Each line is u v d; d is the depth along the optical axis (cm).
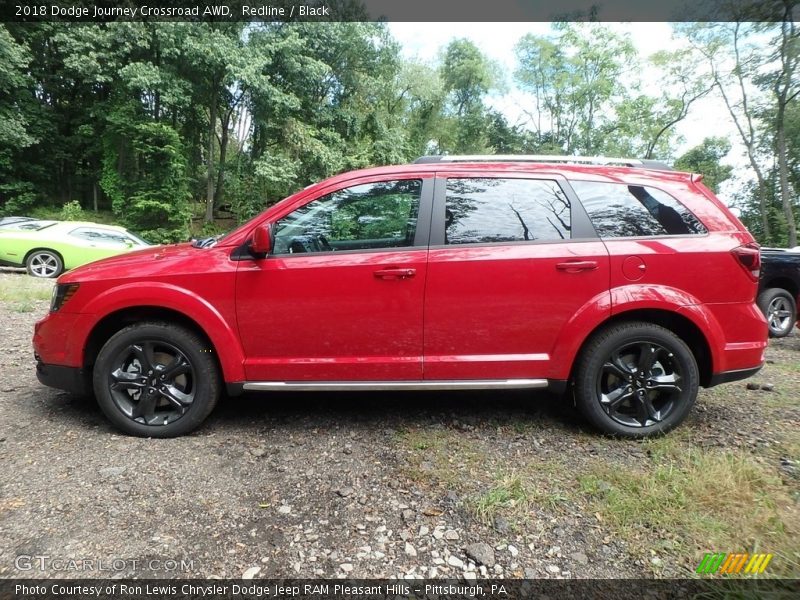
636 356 294
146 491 231
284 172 1947
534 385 292
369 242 292
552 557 191
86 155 2152
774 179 2689
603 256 283
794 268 654
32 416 313
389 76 2592
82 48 1622
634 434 291
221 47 1738
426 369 288
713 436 295
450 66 3656
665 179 305
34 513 210
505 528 208
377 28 2383
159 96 1756
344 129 2375
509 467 258
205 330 281
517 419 322
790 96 2200
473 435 297
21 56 1650
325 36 2183
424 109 3136
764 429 305
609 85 3059
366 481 245
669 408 293
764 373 443
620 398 290
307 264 281
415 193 296
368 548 196
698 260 285
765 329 298
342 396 364
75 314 285
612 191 298
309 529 207
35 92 2088
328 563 187
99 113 1911
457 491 236
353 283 281
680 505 219
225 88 2027
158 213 1984
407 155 2522
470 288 282
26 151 2066
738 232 296
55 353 290
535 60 3406
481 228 291
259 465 259
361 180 298
